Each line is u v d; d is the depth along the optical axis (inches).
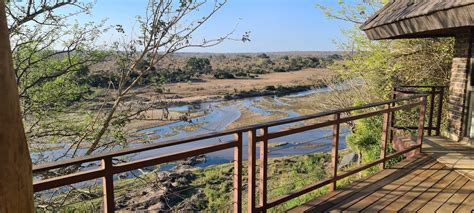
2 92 29.5
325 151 711.1
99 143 276.5
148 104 289.3
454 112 259.0
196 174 541.6
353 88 574.6
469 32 242.7
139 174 288.7
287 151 724.0
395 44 477.4
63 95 278.5
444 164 192.7
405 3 247.1
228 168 582.6
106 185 81.7
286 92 1600.6
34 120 271.4
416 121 406.3
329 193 152.7
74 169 241.3
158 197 393.4
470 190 155.6
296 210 135.8
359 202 142.6
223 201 412.2
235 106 1199.6
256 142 118.6
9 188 30.1
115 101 285.1
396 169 185.8
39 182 70.3
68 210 260.7
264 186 125.0
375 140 369.1
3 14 30.1
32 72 269.3
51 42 267.3
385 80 507.5
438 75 463.5
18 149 31.1
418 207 137.6
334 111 146.8
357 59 515.2
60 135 269.4
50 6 254.1
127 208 367.6
